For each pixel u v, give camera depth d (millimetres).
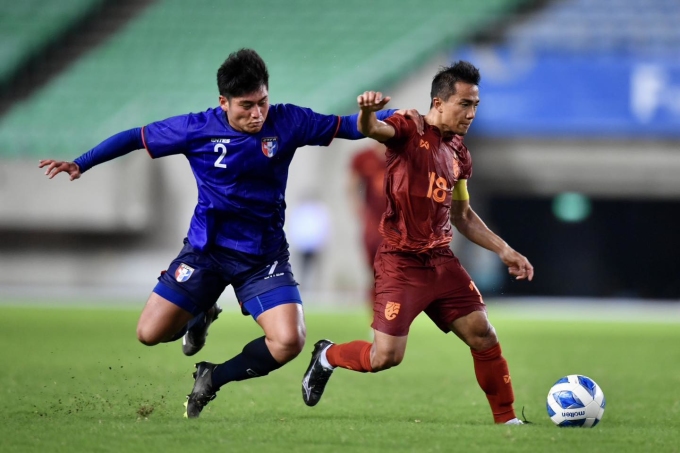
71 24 94812
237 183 22938
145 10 96875
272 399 27438
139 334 23312
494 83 80188
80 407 24781
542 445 18828
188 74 91562
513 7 88875
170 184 81438
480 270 84125
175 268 23500
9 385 29328
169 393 28234
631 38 85125
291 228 79812
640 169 79438
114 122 87812
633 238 90750
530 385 32438
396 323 22578
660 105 78750
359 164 49625
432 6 90438
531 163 80000
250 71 21750
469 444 18812
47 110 89562
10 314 59562
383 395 29078
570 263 91562
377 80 83812
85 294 79125
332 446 18391
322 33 91000
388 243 23125
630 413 25359
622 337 52500
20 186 81438
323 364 24000
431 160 22703
